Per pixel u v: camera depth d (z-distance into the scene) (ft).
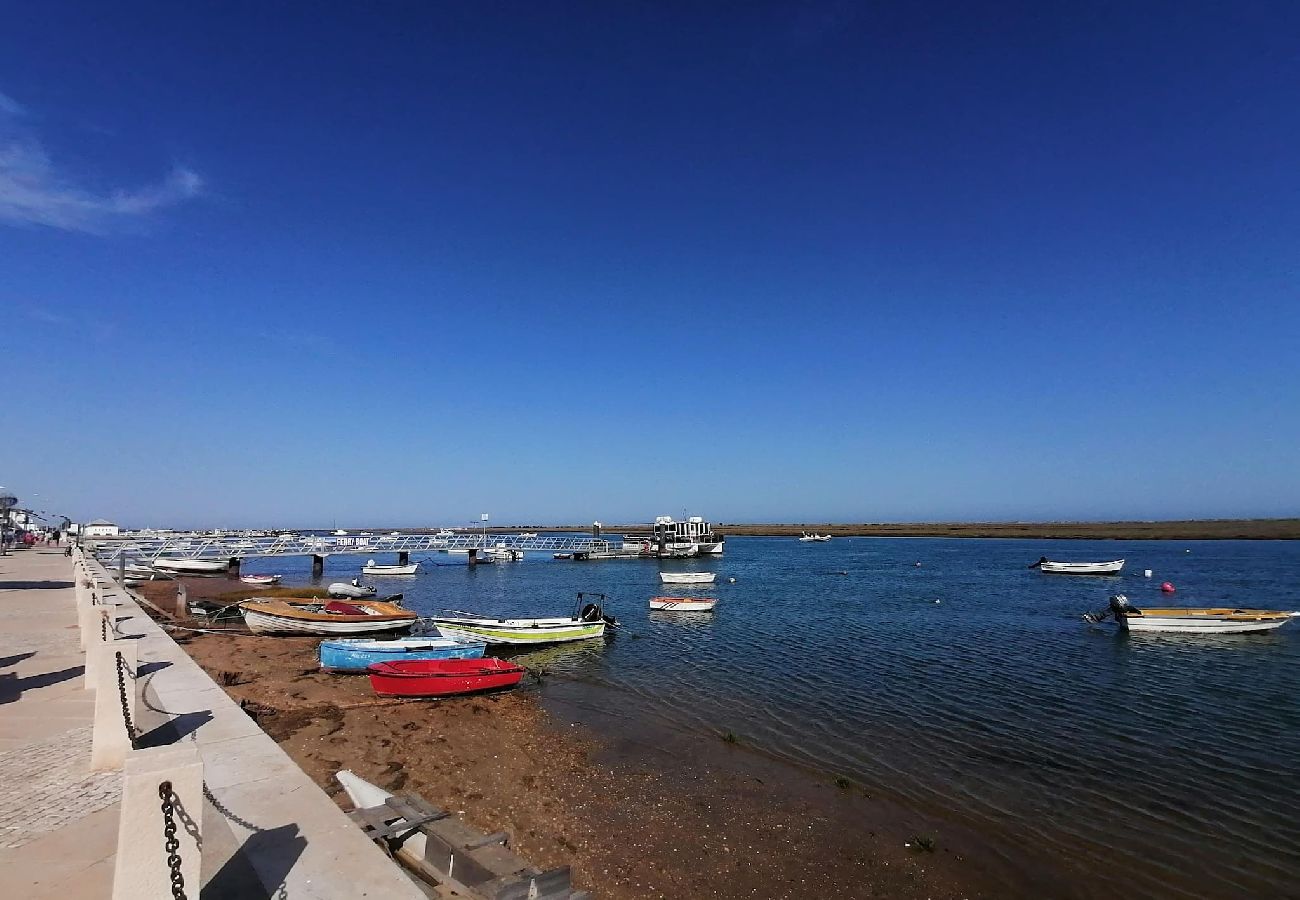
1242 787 47.42
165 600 135.44
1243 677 80.07
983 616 130.93
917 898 34.09
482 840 24.67
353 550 241.14
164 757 15.66
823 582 204.64
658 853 37.78
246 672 75.00
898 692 72.79
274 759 28.12
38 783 28.53
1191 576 209.26
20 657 54.24
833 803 44.75
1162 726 61.00
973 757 53.21
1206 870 36.73
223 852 20.26
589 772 49.42
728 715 64.39
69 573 142.10
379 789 31.94
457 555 372.99
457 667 71.77
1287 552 327.26
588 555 306.35
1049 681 77.77
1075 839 40.09
